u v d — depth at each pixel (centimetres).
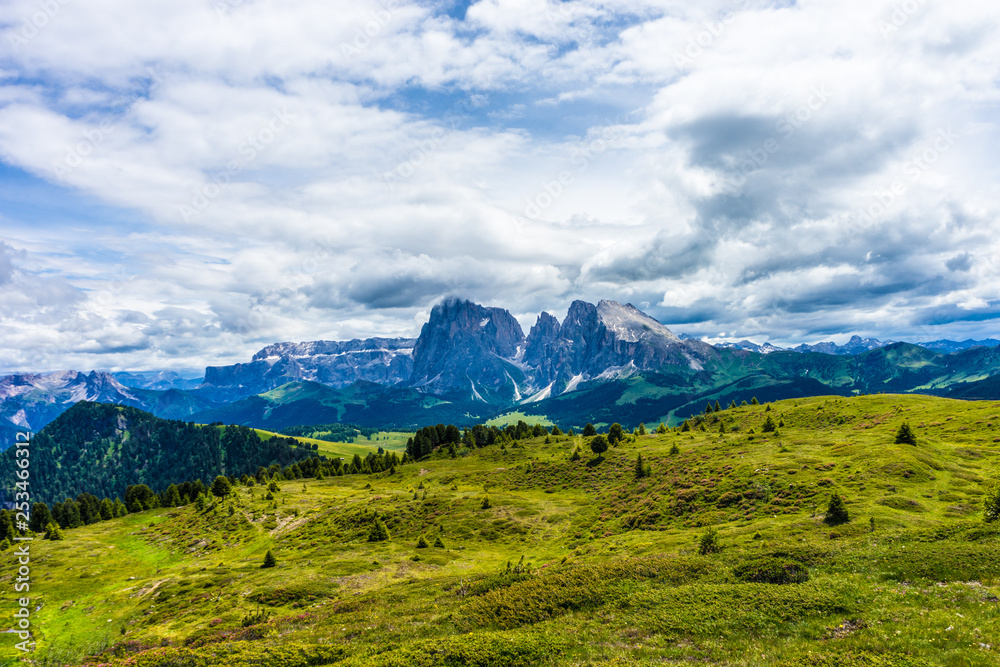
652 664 2417
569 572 4197
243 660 3238
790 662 2227
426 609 4291
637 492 9731
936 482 6631
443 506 10938
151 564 10062
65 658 5353
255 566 8275
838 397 15000
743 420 15312
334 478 18462
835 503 5622
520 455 16888
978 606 2516
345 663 2936
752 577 3647
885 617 2584
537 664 2697
